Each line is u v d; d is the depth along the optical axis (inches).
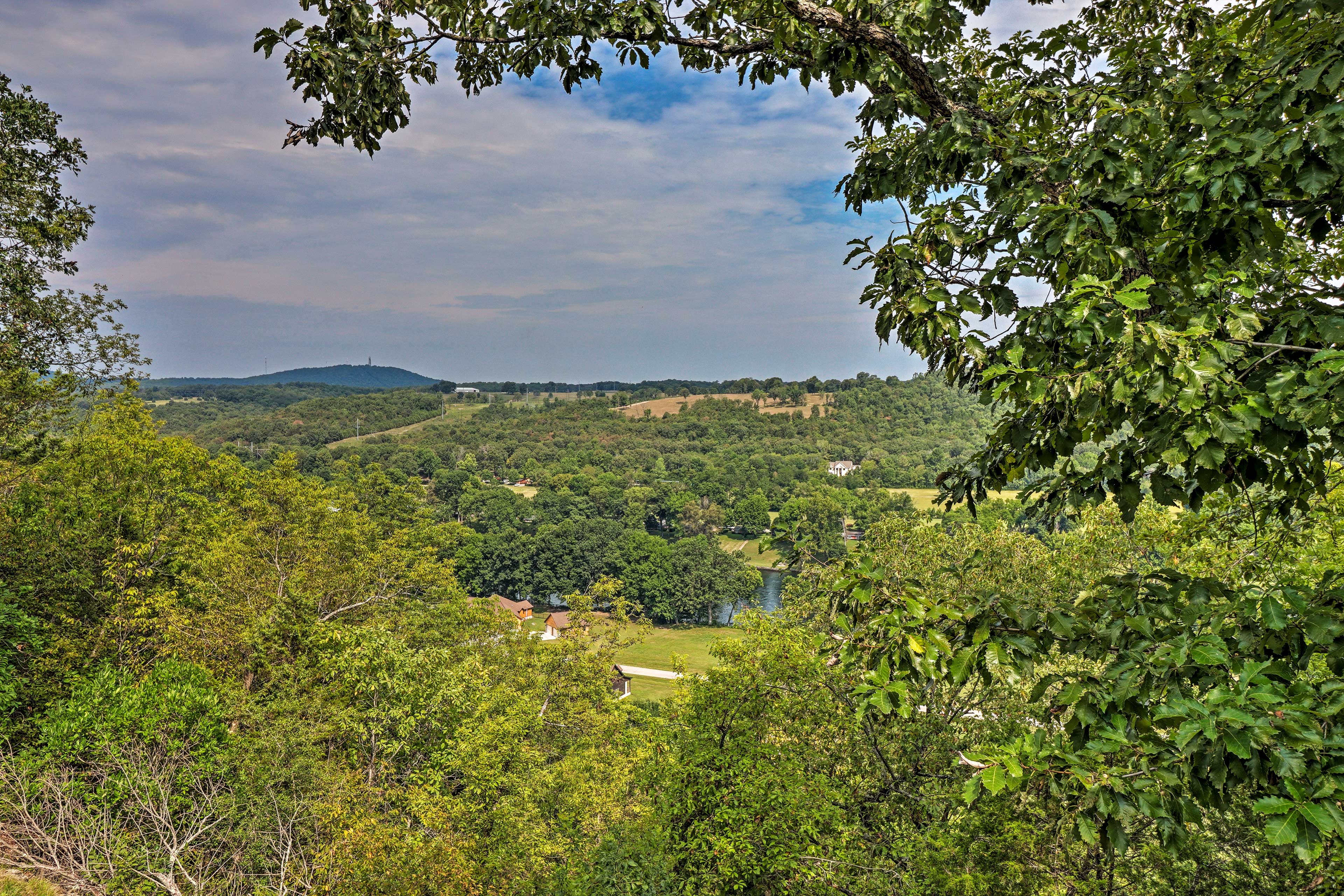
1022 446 138.5
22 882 439.8
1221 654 111.4
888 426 7642.7
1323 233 121.4
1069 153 139.2
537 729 948.6
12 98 715.4
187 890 497.7
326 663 797.9
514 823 686.5
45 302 807.7
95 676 657.6
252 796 596.1
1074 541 526.9
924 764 571.5
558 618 2869.1
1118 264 126.7
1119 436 146.9
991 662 139.6
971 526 668.7
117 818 516.4
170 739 584.7
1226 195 119.6
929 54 170.7
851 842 530.3
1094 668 376.5
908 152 160.6
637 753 760.3
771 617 615.5
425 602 1369.3
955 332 135.5
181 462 1115.9
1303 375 111.3
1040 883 445.4
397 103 175.2
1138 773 110.5
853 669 157.1
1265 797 97.3
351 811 624.4
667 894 549.6
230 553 939.3
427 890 576.4
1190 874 422.0
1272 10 125.1
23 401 796.0
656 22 158.7
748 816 533.0
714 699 588.4
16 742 583.8
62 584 776.9
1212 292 136.3
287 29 162.7
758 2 171.3
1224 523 301.0
